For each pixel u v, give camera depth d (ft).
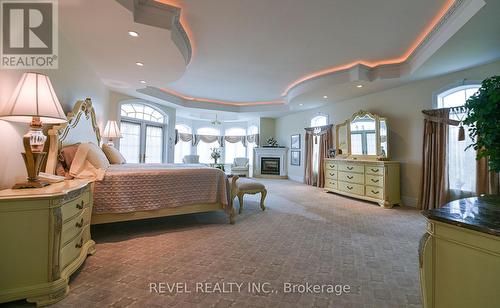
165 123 24.17
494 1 7.23
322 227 10.90
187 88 20.86
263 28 10.44
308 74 16.62
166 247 8.41
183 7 8.89
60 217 5.40
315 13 9.29
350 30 10.56
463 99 13.23
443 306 3.59
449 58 11.36
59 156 8.40
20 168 6.48
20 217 5.07
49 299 5.16
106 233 9.79
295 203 15.92
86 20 7.89
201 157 34.63
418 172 15.11
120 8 7.23
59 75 8.59
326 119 23.02
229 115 29.73
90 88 12.21
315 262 7.40
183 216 12.58
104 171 9.00
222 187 11.22
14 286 5.00
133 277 6.34
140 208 9.43
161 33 8.75
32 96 5.59
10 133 6.10
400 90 16.10
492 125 7.17
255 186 13.70
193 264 7.14
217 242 8.95
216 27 10.39
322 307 5.21
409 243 9.04
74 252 6.29
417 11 9.09
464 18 8.36
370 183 16.01
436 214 3.80
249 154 34.04
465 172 12.81
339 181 18.63
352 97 19.30
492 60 11.63
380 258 7.73
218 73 16.60
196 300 5.40
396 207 15.01
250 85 19.67
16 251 5.04
